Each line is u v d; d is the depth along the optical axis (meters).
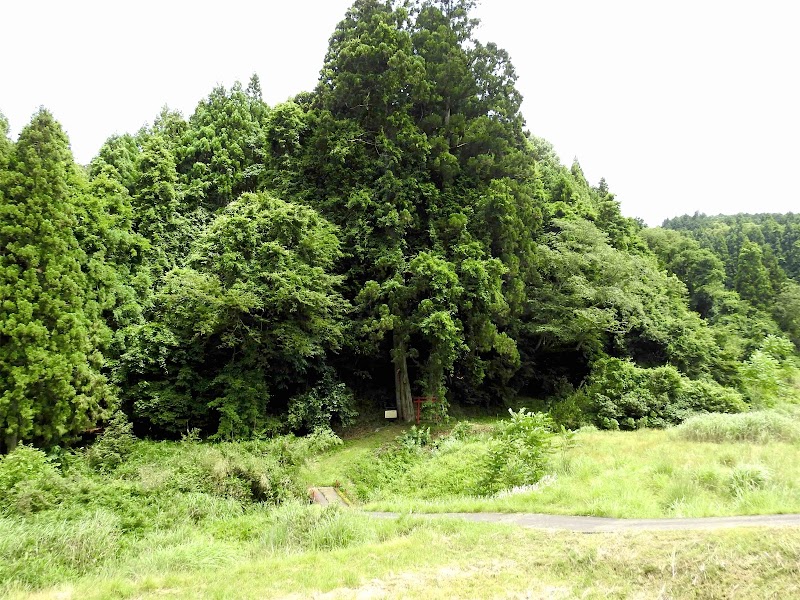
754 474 10.00
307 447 16.62
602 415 21.31
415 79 27.19
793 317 49.66
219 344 22.98
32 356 17.02
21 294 17.44
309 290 21.64
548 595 5.50
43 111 19.16
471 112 30.16
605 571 5.93
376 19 28.66
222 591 6.21
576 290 28.05
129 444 17.61
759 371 26.81
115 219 24.20
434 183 27.53
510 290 26.05
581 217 37.59
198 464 13.89
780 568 5.33
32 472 11.84
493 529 8.05
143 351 21.25
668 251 54.66
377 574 6.47
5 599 6.46
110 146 30.41
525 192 29.64
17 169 18.44
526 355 29.92
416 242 25.95
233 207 23.14
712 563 5.63
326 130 26.86
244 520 11.20
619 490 10.36
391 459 19.45
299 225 22.44
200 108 36.19
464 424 22.67
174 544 9.30
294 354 21.97
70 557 8.03
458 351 22.88
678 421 21.31
